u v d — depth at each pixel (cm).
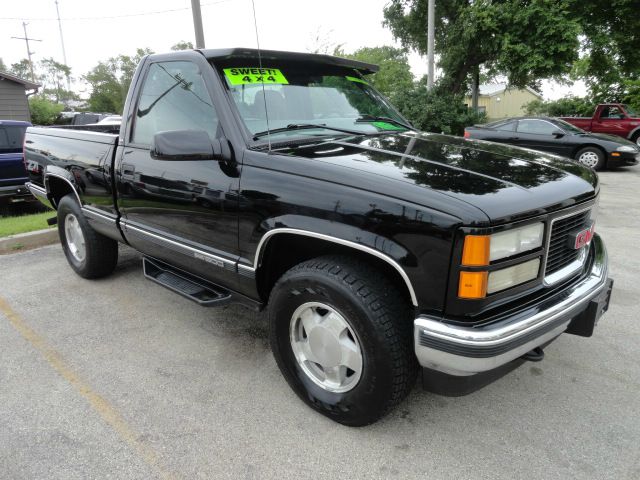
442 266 194
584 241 249
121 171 340
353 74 357
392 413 258
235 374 297
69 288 431
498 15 1574
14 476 217
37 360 313
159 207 314
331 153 250
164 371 300
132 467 222
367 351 219
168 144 245
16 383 288
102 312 384
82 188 391
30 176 482
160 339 341
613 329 348
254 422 252
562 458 225
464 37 1653
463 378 209
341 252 242
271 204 241
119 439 240
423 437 240
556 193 222
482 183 214
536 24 1511
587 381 287
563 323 222
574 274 244
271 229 242
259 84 288
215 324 364
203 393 277
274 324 256
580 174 258
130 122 339
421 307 204
